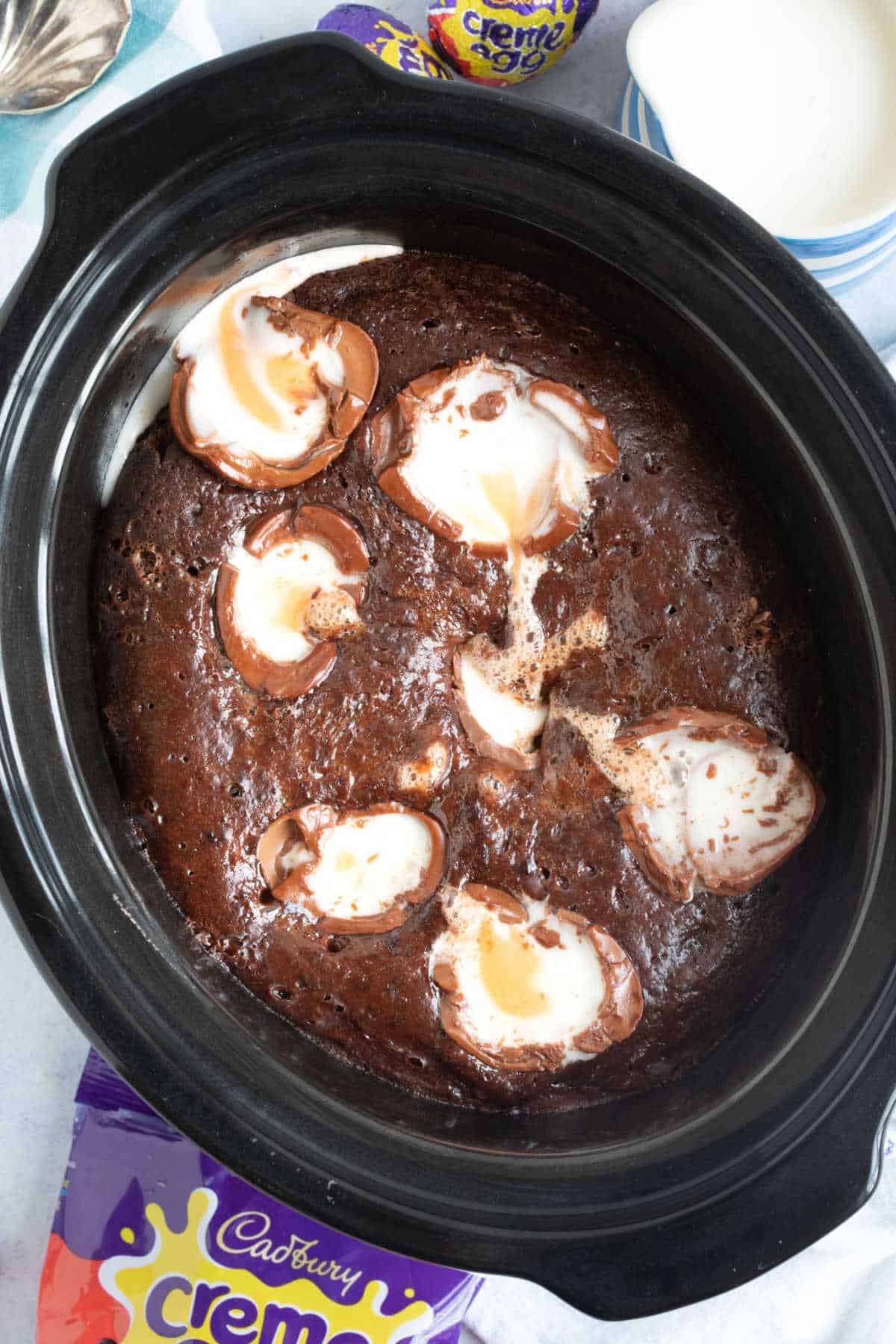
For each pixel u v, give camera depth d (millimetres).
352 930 483
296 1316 569
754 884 488
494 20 553
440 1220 454
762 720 491
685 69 563
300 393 481
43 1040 590
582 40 598
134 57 571
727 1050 489
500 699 494
